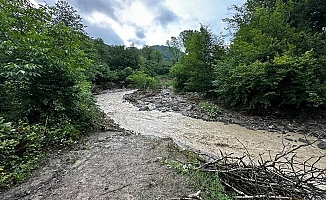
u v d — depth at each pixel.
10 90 4.99
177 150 4.73
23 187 3.03
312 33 12.35
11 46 4.08
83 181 3.24
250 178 3.14
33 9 5.34
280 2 13.23
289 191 2.79
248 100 11.01
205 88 15.64
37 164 3.73
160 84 32.22
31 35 4.47
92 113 6.56
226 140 7.13
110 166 3.79
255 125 9.02
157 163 3.92
